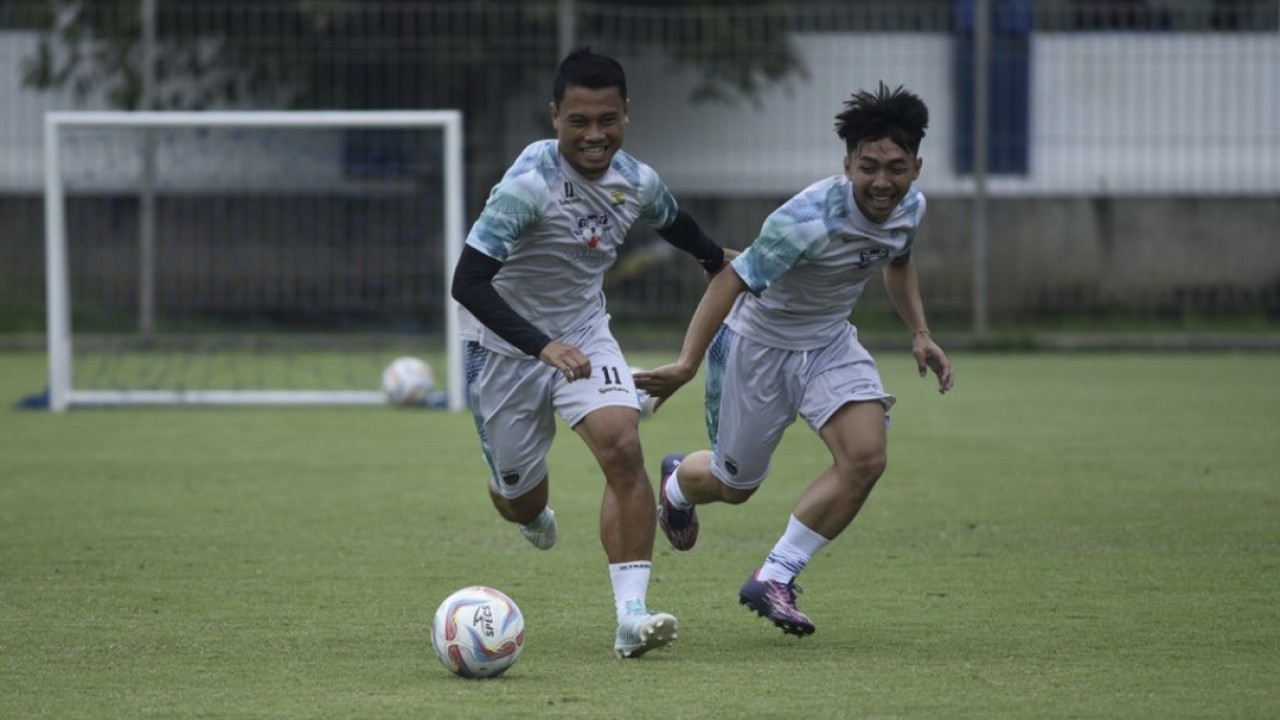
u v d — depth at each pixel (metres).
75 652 17.53
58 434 37.50
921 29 58.84
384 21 56.41
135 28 56.75
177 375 51.12
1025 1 57.94
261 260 56.78
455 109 56.72
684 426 38.75
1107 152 58.94
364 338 57.62
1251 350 57.78
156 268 56.47
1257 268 59.12
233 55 56.28
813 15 59.19
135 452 34.59
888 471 31.67
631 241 58.72
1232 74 59.09
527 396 18.95
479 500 28.53
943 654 17.41
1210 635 18.27
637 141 58.41
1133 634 18.34
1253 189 59.19
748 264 18.36
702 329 18.33
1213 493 28.89
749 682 16.12
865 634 18.47
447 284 42.28
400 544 24.39
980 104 56.31
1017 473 31.31
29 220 58.28
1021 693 15.64
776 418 19.73
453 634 16.19
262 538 24.86
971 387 47.16
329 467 32.50
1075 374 50.62
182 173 56.56
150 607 19.95
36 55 57.75
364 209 56.81
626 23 57.84
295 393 42.78
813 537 18.38
